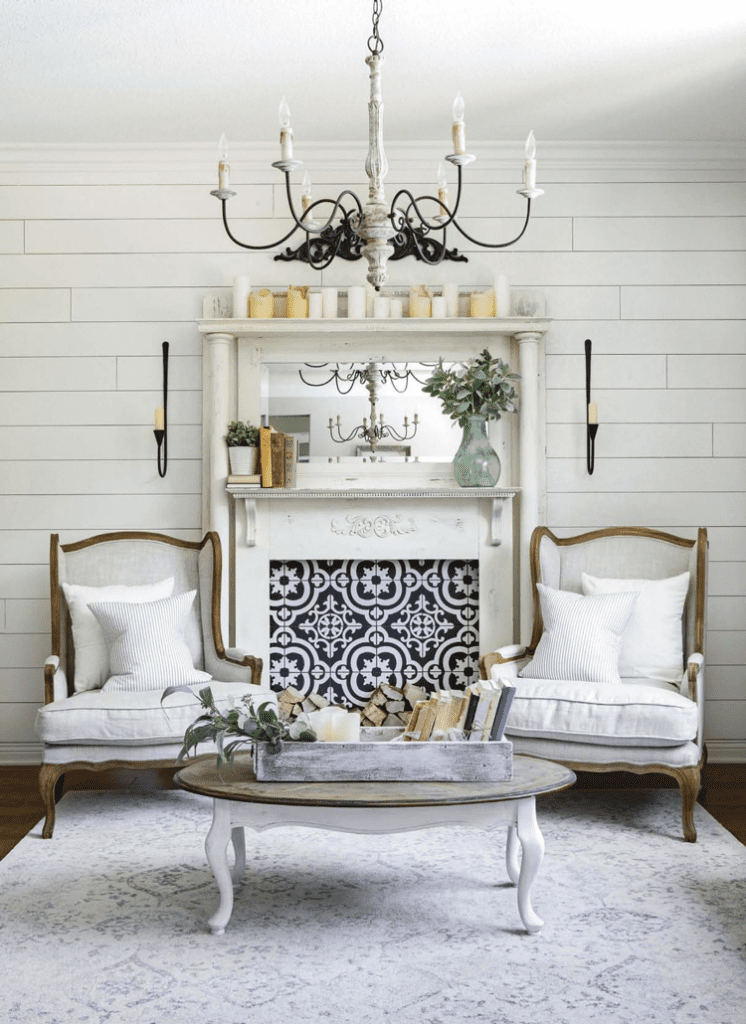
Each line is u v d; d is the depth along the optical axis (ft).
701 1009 7.32
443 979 7.82
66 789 13.85
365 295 15.20
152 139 15.02
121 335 15.42
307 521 15.15
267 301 14.92
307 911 9.22
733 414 15.43
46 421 15.39
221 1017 7.22
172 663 12.73
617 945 8.46
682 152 15.37
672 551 14.08
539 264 15.44
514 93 13.50
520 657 13.70
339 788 8.56
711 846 11.17
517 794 8.43
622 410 15.43
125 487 15.38
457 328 14.90
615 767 11.64
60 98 13.57
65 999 7.52
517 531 15.24
